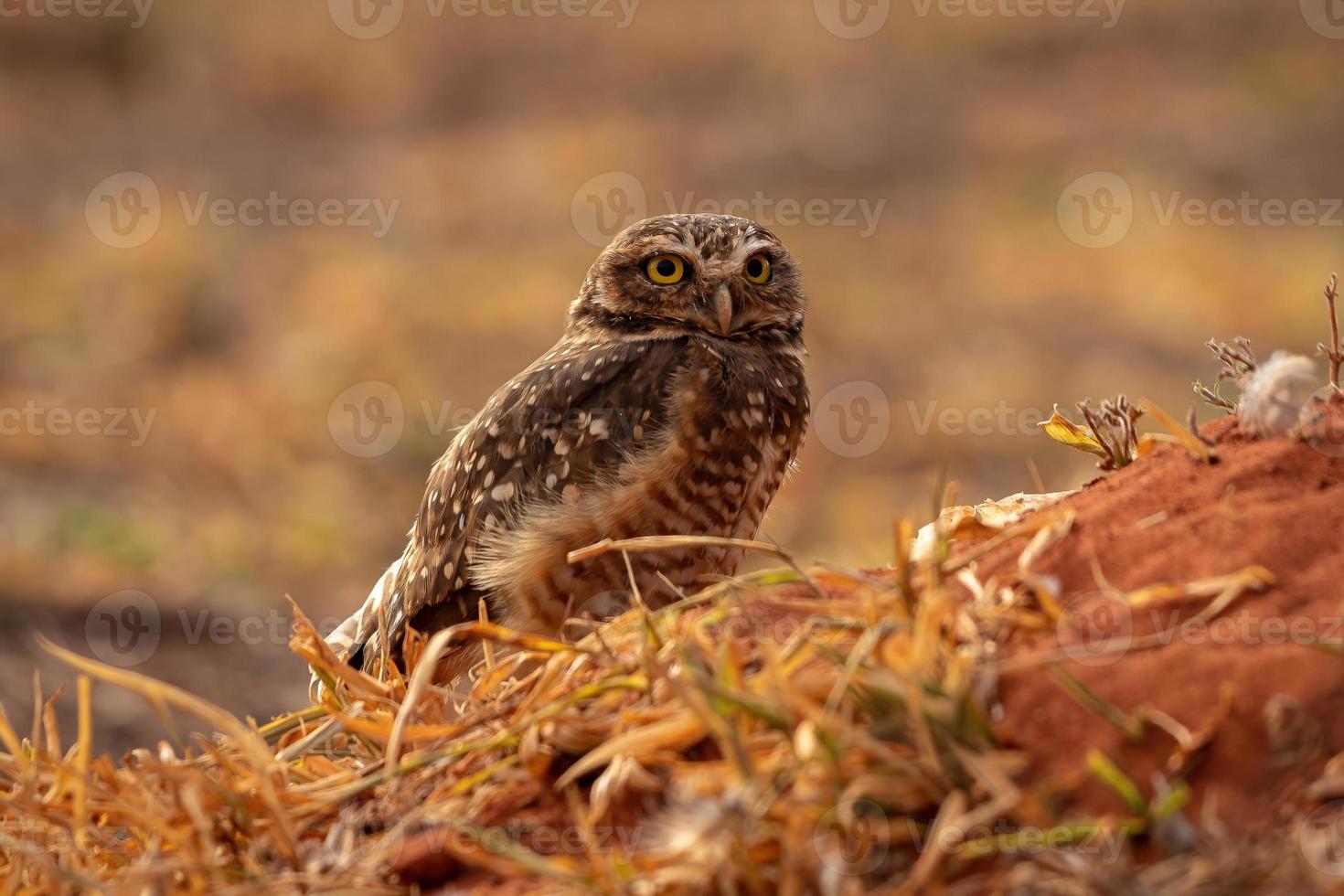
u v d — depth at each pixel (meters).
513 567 8.70
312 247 32.66
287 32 48.28
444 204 36.38
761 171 38.47
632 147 40.16
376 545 21.86
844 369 26.89
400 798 5.37
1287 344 28.41
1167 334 28.58
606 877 4.32
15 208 34.94
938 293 30.28
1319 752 4.28
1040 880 4.11
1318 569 4.86
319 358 26.64
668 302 9.34
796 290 9.87
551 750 5.11
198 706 5.36
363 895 4.81
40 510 20.30
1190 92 43.44
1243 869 4.05
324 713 6.33
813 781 4.30
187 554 19.81
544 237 34.12
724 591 5.46
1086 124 41.38
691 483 8.70
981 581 5.30
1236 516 5.15
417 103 46.31
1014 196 36.41
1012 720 4.58
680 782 4.65
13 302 28.30
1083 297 30.06
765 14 51.00
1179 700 4.50
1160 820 4.20
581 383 8.93
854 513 21.39
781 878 4.24
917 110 43.38
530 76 47.72
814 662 4.98
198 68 47.38
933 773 4.29
